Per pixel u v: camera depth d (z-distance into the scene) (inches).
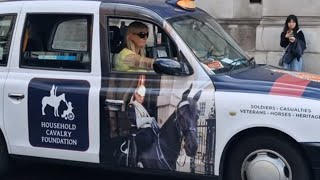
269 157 183.0
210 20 224.4
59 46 207.6
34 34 211.8
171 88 189.9
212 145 185.0
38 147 210.2
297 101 177.0
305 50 442.3
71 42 205.3
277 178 181.9
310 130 174.2
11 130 214.2
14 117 212.7
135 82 194.9
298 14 444.5
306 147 174.9
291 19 414.3
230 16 478.0
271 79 190.1
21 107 210.8
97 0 205.2
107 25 200.2
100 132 198.8
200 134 185.9
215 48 204.8
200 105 185.2
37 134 209.6
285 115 177.0
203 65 188.9
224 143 183.8
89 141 201.2
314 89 180.9
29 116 209.9
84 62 202.8
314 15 438.6
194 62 188.9
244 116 180.9
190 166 188.5
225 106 182.5
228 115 182.4
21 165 252.1
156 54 198.2
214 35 213.2
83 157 203.2
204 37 204.5
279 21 453.7
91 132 200.2
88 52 202.1
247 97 181.2
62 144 205.9
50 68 208.5
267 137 181.9
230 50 214.5
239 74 193.8
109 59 199.6
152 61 195.8
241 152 186.4
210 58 195.8
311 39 440.1
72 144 204.1
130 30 201.3
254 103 180.1
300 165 179.2
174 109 188.4
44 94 206.4
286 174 181.8
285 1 448.8
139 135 193.6
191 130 186.5
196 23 208.5
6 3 219.8
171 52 194.4
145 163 194.1
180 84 189.2
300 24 443.2
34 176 236.2
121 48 202.5
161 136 190.9
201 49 196.7
